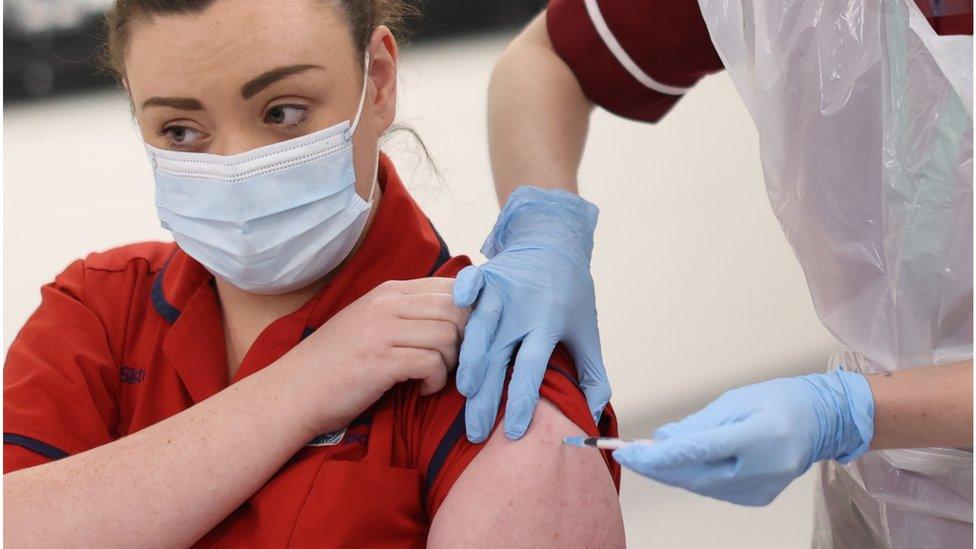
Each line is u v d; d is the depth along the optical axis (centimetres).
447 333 122
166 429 123
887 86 122
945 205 121
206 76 117
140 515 120
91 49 551
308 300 136
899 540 140
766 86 129
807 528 259
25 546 119
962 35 114
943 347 129
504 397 125
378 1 134
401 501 121
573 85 164
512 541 115
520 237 143
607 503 121
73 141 500
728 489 114
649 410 303
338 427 123
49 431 133
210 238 127
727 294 367
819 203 131
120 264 145
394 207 136
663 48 155
